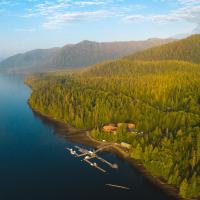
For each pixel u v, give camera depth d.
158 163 170.25
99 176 177.00
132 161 191.75
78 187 166.50
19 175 180.50
